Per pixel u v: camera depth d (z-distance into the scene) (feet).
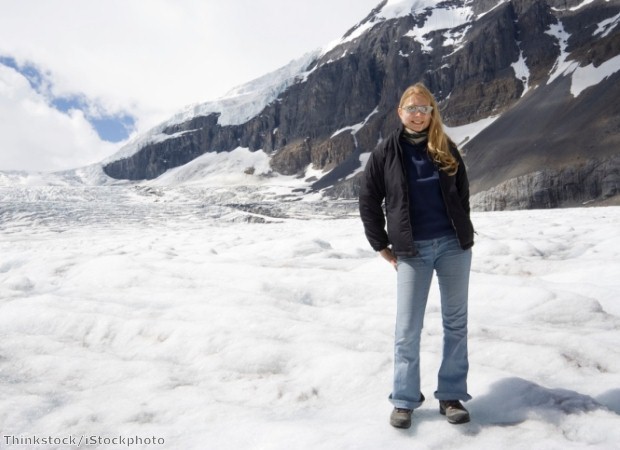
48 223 116.67
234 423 9.59
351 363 11.91
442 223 9.64
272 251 35.58
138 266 24.89
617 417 9.13
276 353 12.90
